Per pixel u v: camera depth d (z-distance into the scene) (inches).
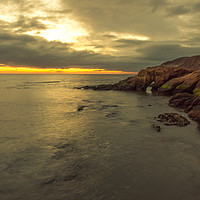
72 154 406.6
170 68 1729.8
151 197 260.8
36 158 386.9
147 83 1876.2
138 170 336.2
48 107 1013.8
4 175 321.4
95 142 479.8
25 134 546.9
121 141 485.4
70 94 1686.8
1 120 719.7
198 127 603.5
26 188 284.7
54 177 314.8
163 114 774.5
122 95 1582.2
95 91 1982.0
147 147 444.1
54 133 556.4
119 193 270.4
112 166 351.6
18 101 1246.3
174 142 475.8
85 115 805.9
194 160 375.6
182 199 256.2
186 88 1300.4
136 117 760.3
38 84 3351.4
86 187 286.2
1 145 459.2
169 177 312.2
